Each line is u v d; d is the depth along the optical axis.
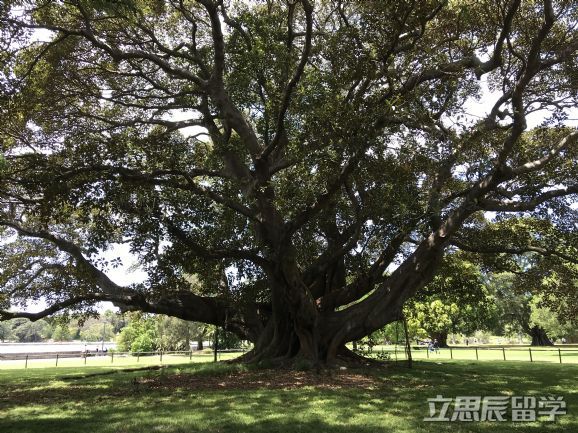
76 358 38.94
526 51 13.83
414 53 12.18
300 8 16.17
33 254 18.02
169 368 16.08
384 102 11.52
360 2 11.72
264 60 14.16
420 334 42.88
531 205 12.87
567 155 14.16
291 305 14.96
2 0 10.48
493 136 13.88
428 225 14.54
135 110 18.67
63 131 16.25
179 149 13.12
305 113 12.45
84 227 17.12
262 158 14.27
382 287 15.08
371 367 15.22
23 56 13.67
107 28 15.12
